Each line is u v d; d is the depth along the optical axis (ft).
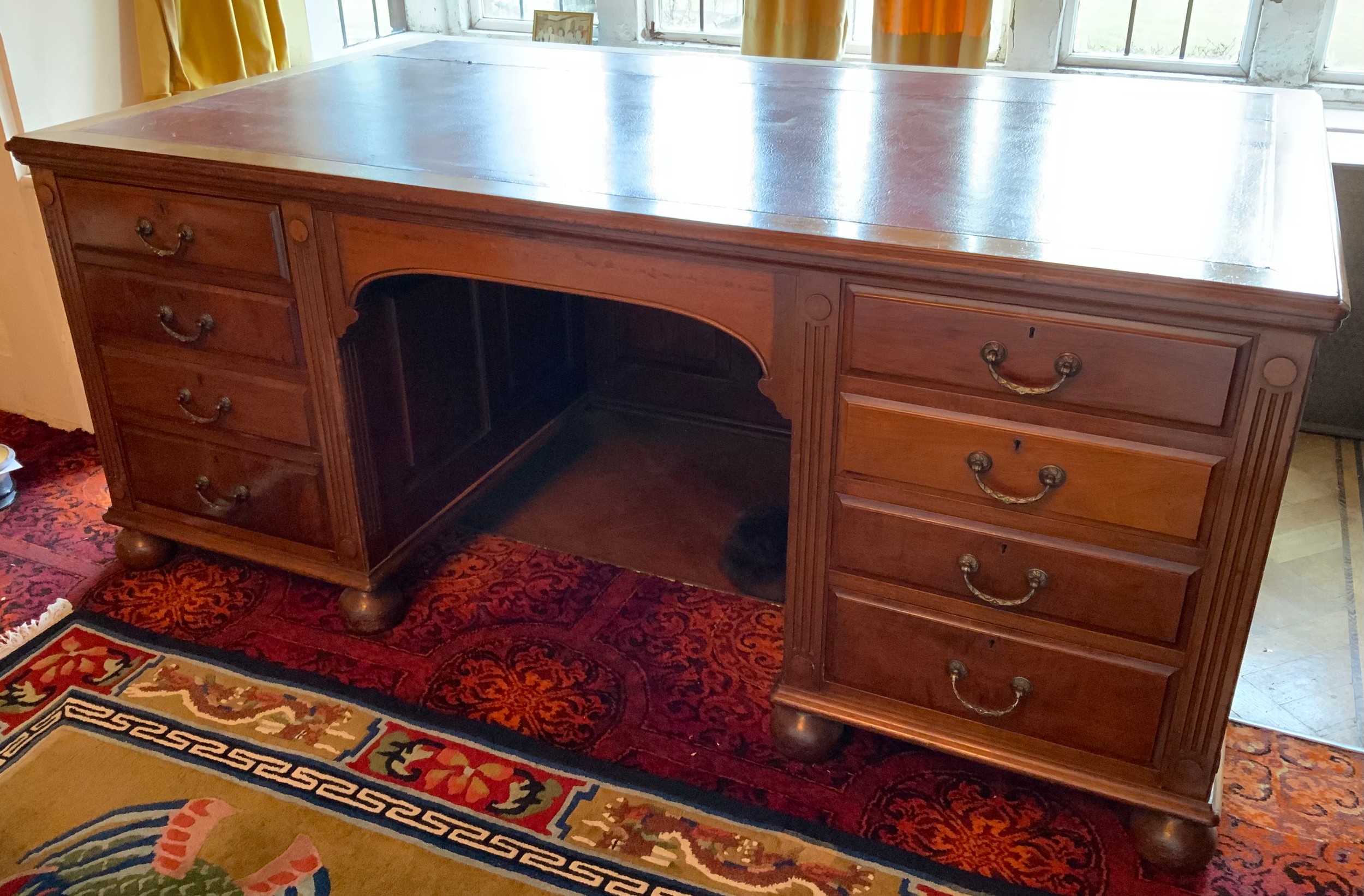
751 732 5.41
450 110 5.84
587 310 8.05
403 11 10.56
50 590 6.42
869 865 4.66
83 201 5.48
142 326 5.73
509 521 7.14
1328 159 4.77
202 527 6.29
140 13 7.40
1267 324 3.59
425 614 6.23
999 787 5.06
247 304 5.37
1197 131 5.21
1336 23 7.87
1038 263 3.78
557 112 5.76
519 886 4.57
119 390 6.01
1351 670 5.74
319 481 5.77
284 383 5.53
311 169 4.85
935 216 4.21
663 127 5.44
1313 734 5.34
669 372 8.11
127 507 6.45
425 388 6.10
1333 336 7.66
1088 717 4.57
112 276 5.64
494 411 6.86
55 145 5.31
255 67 8.23
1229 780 5.08
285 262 5.17
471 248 4.76
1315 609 6.19
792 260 4.14
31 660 5.84
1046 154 4.91
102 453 6.30
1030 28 8.27
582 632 6.11
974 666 4.69
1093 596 4.32
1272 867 4.64
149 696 5.60
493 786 5.06
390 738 5.33
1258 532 3.93
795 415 4.49
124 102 7.70
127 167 5.20
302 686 5.65
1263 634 6.01
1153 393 3.86
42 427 8.19
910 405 4.29
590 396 8.39
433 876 4.62
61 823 4.86
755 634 6.10
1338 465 7.57
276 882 4.58
